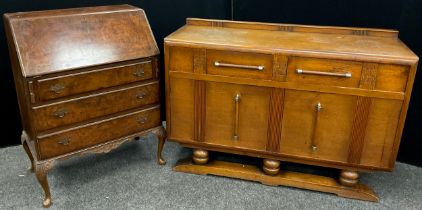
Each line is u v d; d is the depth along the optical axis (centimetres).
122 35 198
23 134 212
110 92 196
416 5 206
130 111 209
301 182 208
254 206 197
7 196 202
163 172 226
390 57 170
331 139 193
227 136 209
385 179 221
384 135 185
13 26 175
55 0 233
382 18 219
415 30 212
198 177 222
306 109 190
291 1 238
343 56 175
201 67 196
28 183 214
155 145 259
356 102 182
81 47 185
